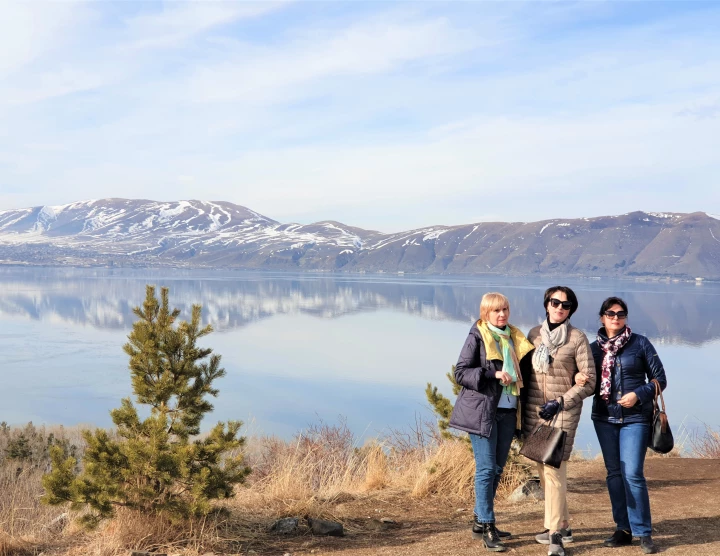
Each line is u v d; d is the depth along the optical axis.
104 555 4.34
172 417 5.11
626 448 4.44
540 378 4.52
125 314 199.25
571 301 4.51
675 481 7.01
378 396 86.62
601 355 4.59
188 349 5.15
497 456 4.67
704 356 146.12
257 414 72.44
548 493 4.41
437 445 7.73
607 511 5.54
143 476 4.74
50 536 4.94
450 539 4.75
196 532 4.69
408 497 6.14
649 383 4.47
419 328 190.50
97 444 4.66
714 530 4.85
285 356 127.69
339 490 6.44
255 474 7.89
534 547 4.52
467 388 4.62
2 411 67.06
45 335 142.25
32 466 13.62
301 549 4.57
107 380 85.25
